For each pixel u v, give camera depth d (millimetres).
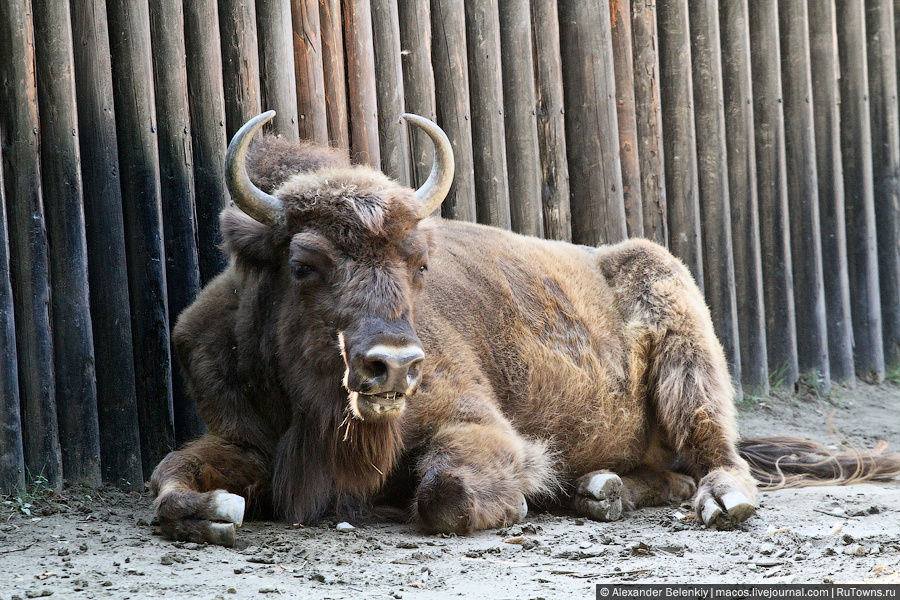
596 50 33125
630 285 25016
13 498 21359
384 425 18438
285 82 26844
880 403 39531
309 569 15680
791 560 16156
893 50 43906
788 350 38812
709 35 36656
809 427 34875
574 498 21938
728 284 36594
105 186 23734
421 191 19234
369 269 17453
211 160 25719
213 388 20422
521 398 22375
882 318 43812
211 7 25562
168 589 14164
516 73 31922
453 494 18531
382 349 16422
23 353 22344
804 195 39719
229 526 17094
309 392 18594
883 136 43656
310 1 27391
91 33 23562
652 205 35094
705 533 19125
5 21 22250
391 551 17219
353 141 28547
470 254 23281
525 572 15594
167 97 25000
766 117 38812
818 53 40938
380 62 29172
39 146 22953
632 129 34281
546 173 32812
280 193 18797
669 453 25109
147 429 24641
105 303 23797
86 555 16516
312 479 19250
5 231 21812
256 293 19922
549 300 23531
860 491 24047
